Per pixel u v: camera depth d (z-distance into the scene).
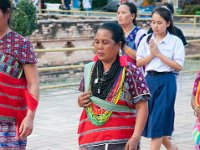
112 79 8.81
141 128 8.73
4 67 9.12
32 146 15.30
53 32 37.00
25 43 9.22
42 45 36.44
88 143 8.88
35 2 50.69
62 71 29.81
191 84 27.91
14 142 9.28
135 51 13.31
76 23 38.12
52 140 16.03
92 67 9.07
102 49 8.75
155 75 13.15
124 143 8.81
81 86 9.18
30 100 9.12
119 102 8.77
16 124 9.34
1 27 9.11
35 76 9.31
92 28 39.00
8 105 9.22
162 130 12.99
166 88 13.06
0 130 9.22
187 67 34.72
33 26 35.59
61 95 24.16
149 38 13.40
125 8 13.42
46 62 32.62
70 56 34.34
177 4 61.81
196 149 10.64
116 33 8.75
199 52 41.88
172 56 13.23
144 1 60.62
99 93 8.84
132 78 8.78
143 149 15.09
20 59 9.16
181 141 16.11
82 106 8.97
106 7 65.75
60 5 59.56
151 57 13.09
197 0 62.47
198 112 10.58
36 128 17.50
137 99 8.77
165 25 13.21
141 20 42.62
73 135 16.70
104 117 8.76
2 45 9.12
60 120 18.84
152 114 13.02
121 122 8.79
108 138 8.74
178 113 20.31
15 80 9.20
